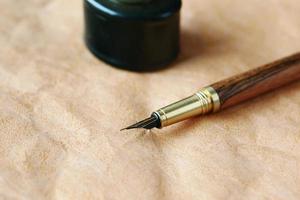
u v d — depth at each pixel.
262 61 0.29
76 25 0.30
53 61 0.28
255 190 0.23
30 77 0.27
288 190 0.23
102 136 0.25
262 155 0.25
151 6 0.27
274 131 0.26
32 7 0.31
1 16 0.30
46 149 0.24
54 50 0.29
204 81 0.28
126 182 0.23
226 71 0.28
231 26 0.31
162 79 0.28
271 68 0.27
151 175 0.23
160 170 0.24
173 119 0.25
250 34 0.31
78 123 0.25
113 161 0.24
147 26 0.26
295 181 0.24
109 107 0.26
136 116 0.26
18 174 0.23
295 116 0.26
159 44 0.27
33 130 0.25
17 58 0.28
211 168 0.24
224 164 0.24
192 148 0.25
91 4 0.27
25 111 0.25
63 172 0.23
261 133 0.25
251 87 0.26
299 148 0.25
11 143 0.24
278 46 0.30
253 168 0.24
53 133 0.25
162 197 0.23
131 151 0.24
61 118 0.25
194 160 0.24
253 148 0.25
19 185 0.23
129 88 0.27
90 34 0.28
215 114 0.26
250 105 0.27
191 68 0.28
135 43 0.27
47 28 0.30
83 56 0.28
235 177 0.24
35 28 0.30
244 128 0.26
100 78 0.27
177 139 0.25
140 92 0.27
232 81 0.26
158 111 0.25
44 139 0.24
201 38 0.30
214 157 0.24
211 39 0.30
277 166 0.24
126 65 0.28
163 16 0.27
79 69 0.28
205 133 0.25
